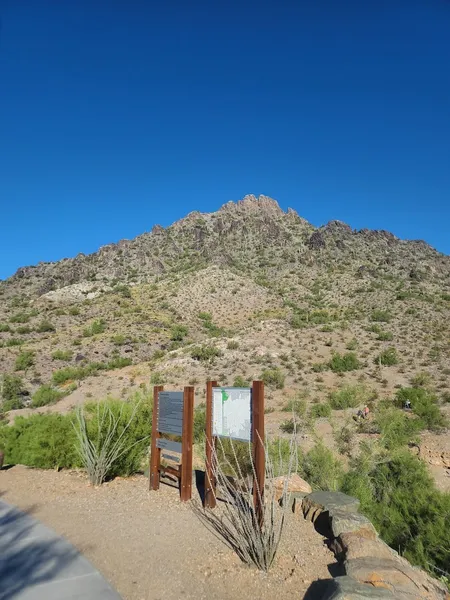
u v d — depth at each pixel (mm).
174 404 8281
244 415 6406
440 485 12992
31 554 5312
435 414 23031
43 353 72938
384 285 114312
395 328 70500
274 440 11469
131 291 121688
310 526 6246
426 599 4281
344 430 18656
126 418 10180
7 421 35594
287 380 46312
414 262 151750
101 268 166875
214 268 133625
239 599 4332
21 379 60938
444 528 6938
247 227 194250
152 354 71562
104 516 6918
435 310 82500
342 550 5207
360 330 69062
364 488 9320
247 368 52344
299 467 10375
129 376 56344
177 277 133000
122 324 89188
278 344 61156
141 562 5148
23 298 140125
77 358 69438
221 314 101062
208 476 7207
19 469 10859
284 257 155625
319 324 76000
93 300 114438
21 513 7090
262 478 5957
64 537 5945
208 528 6305
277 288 120875
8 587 4438
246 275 133125
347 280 122625
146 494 8227
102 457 9078
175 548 5578
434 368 47750
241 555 5266
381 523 8031
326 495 6746
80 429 9945
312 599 4320
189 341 79812
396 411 21953
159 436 8703
